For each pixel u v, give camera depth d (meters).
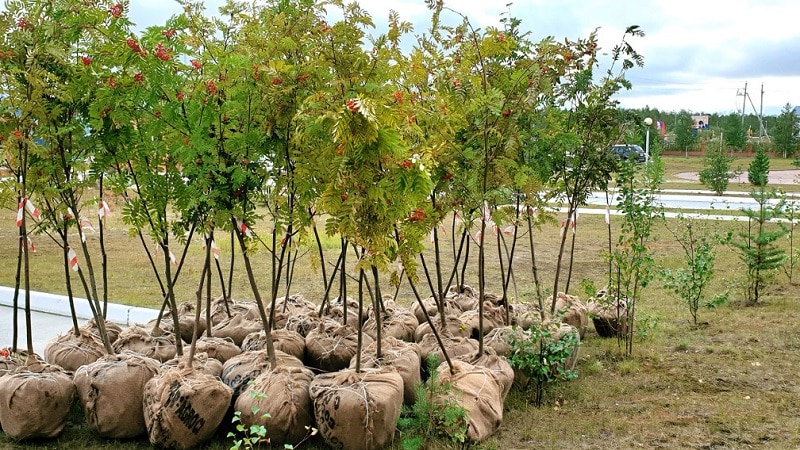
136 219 5.67
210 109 5.07
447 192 5.86
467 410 5.21
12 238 15.88
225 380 5.48
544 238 16.81
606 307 7.59
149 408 5.02
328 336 6.18
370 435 4.80
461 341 6.29
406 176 4.26
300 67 5.02
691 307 8.77
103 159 5.50
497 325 7.22
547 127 6.66
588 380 6.63
